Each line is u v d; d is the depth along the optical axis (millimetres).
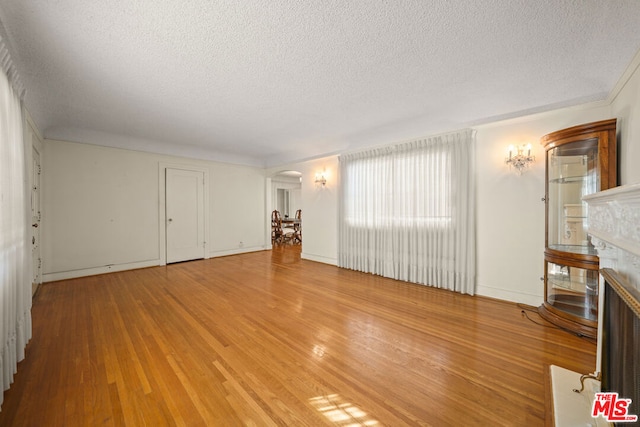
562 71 2322
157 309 2979
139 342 2236
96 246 4484
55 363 1925
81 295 3457
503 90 2727
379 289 3711
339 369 1852
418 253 3959
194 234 5785
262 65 2283
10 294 1744
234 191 6512
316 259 5699
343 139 4809
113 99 3002
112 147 4637
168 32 1835
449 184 3607
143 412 1454
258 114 3514
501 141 3201
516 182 3098
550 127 2855
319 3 1561
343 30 1814
